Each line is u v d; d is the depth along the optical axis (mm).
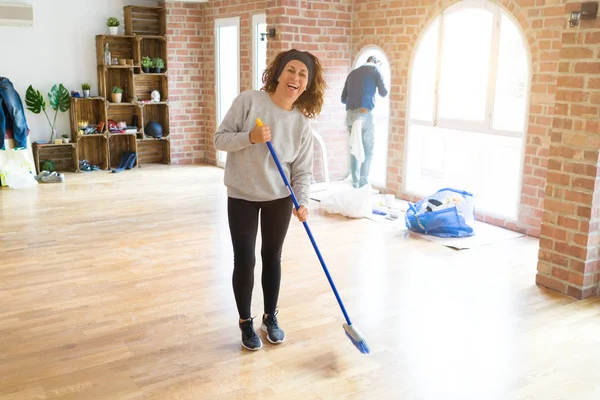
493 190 5328
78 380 2535
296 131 2715
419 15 5707
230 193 2734
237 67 7402
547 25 4574
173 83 7973
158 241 4551
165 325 3088
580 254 3453
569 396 2445
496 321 3180
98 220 5145
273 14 6031
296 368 2652
